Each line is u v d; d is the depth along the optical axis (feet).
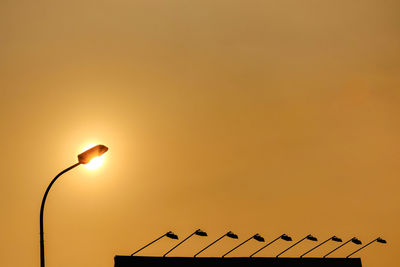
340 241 104.78
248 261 100.73
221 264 97.96
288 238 99.86
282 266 103.09
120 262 90.63
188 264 95.09
